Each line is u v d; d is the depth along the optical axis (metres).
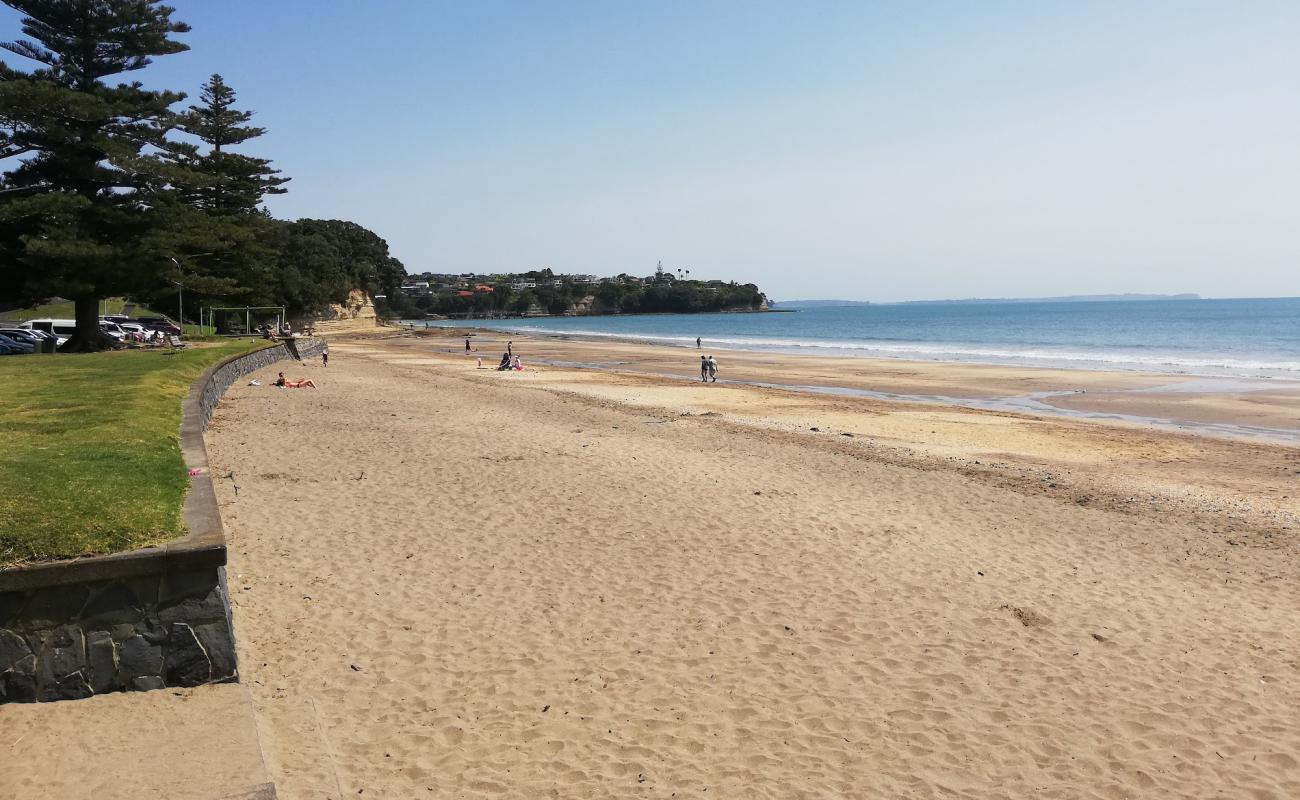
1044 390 32.38
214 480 12.13
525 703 5.98
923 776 5.18
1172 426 23.08
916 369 42.94
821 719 5.86
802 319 190.62
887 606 8.04
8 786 4.34
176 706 5.45
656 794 4.90
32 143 33.31
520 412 22.09
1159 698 6.28
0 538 5.77
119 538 5.96
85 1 33.59
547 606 7.82
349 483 12.40
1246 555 10.01
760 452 16.47
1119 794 5.05
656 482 13.17
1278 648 7.23
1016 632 7.49
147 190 35.62
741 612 7.80
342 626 7.17
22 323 40.66
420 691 6.10
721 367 45.78
